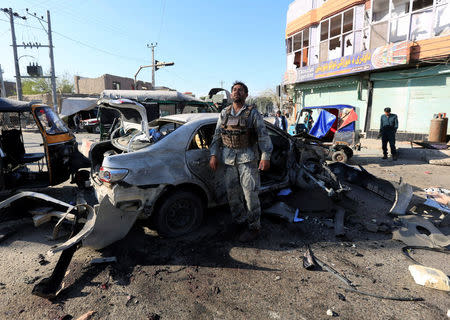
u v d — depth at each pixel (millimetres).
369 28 12281
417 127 11133
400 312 2078
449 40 9461
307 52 16375
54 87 21469
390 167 7633
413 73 10914
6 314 2074
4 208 3656
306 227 3504
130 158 2914
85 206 3107
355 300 2221
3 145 4742
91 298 2250
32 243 3199
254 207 3084
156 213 3105
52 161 4504
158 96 12742
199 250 2984
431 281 2352
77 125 20094
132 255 2871
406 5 11000
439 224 3619
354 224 3676
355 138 8523
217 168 3324
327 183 4273
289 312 2094
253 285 2420
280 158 4469
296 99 17609
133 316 2055
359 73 12758
